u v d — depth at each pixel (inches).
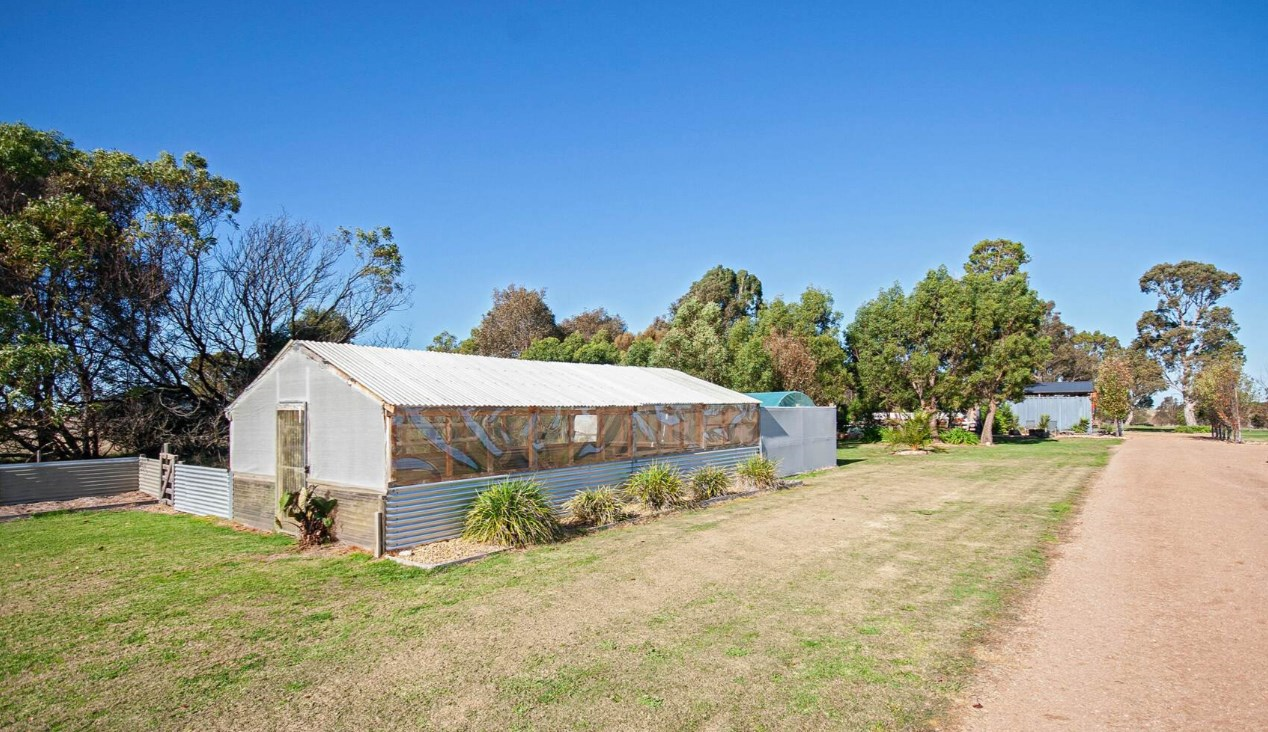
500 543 393.1
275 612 279.7
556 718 182.7
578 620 264.7
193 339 804.0
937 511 515.8
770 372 1209.4
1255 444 1300.4
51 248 660.7
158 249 767.1
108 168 739.4
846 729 174.9
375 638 247.4
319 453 434.6
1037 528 444.5
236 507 506.0
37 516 534.3
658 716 182.9
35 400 655.1
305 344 456.4
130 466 645.3
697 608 278.8
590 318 2470.5
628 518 482.9
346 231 964.6
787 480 709.9
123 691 204.8
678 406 623.2
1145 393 2507.4
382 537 376.2
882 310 1376.7
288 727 180.7
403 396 403.9
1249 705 184.2
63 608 288.5
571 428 514.3
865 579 321.7
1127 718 178.7
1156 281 2512.3
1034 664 217.2
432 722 181.9
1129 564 343.6
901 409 1385.3
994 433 1656.0
